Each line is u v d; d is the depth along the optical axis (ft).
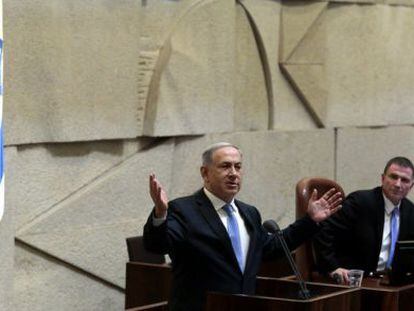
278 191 50.19
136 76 42.16
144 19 42.91
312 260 40.22
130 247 38.42
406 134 58.39
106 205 41.45
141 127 42.86
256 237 33.04
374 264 40.78
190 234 32.01
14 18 37.14
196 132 45.47
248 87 49.01
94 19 40.14
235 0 47.55
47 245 39.09
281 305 30.42
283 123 50.90
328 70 52.90
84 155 40.63
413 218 41.55
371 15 55.26
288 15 50.52
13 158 37.50
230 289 31.99
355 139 54.75
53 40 38.60
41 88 38.32
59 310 40.06
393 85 57.21
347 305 32.48
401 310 36.94
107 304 41.98
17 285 38.40
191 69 44.93
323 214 33.86
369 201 40.86
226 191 32.48
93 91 40.24
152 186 30.60
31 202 38.58
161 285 37.50
